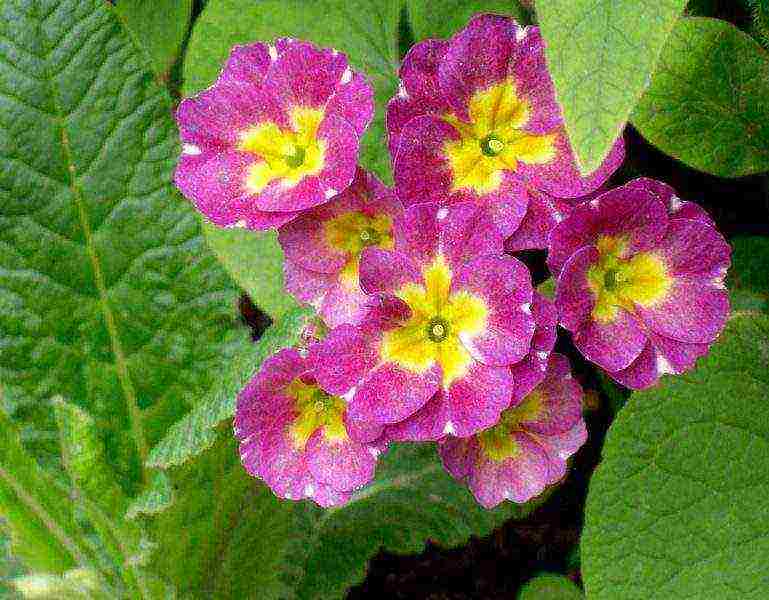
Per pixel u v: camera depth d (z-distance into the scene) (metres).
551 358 0.21
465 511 0.27
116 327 0.25
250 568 0.24
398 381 0.19
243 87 0.21
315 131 0.21
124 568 0.22
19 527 0.22
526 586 0.26
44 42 0.24
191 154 0.21
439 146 0.20
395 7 0.25
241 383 0.21
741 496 0.22
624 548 0.22
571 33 0.17
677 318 0.20
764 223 0.26
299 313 0.22
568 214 0.19
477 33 0.20
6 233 0.24
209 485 0.22
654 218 0.20
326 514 0.27
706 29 0.23
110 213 0.25
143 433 0.25
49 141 0.24
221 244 0.25
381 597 0.29
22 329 0.24
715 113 0.23
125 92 0.24
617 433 0.22
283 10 0.25
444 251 0.20
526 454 0.21
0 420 0.22
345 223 0.21
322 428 0.20
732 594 0.22
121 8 0.28
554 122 0.20
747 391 0.22
